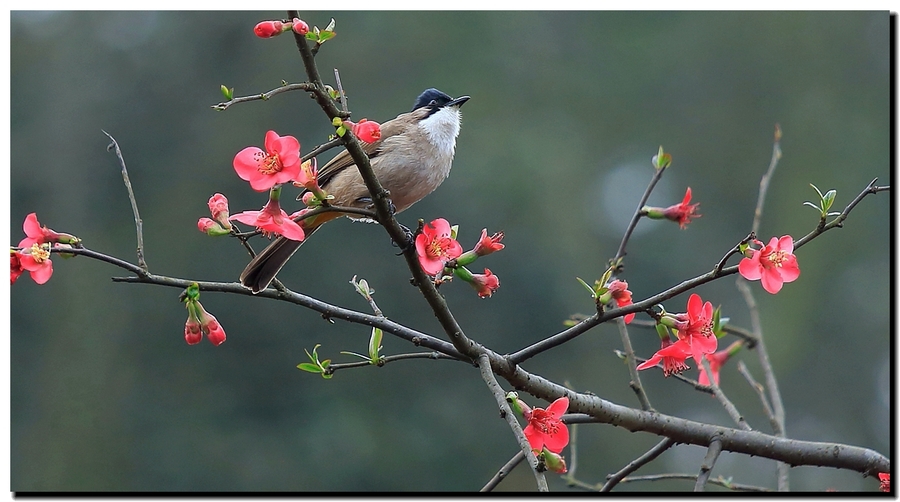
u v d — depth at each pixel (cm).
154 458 1644
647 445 1584
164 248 1842
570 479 599
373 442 1650
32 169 1928
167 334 1750
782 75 2378
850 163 2198
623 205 2158
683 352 436
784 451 509
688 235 2109
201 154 1945
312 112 1984
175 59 2025
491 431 1691
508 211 1930
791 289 1977
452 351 468
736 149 2312
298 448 1625
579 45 2411
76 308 1762
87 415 1669
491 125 2148
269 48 2042
